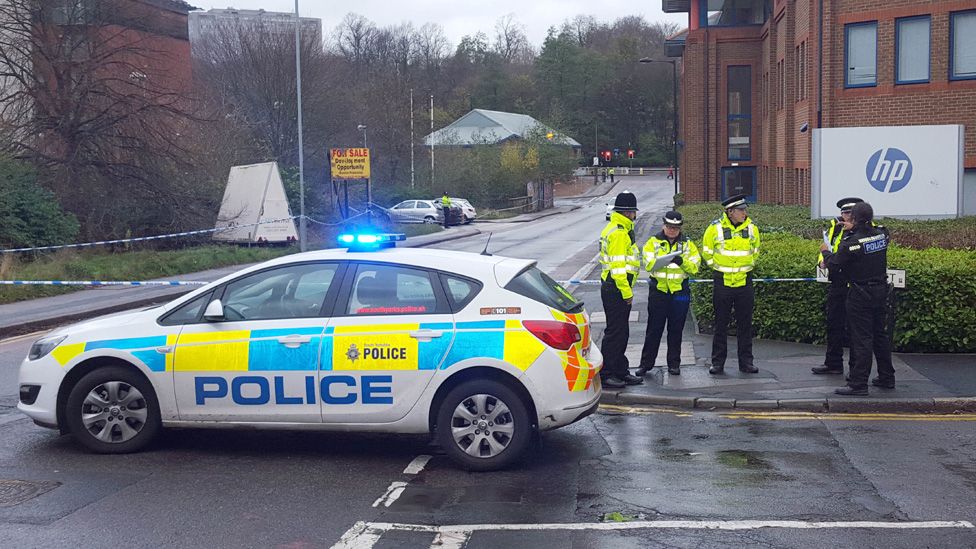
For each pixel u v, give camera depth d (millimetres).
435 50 115875
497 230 46594
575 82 118312
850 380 8742
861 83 23453
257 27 54406
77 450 7344
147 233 30188
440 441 6785
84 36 27984
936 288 10344
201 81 48438
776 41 34875
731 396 8852
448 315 6816
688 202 40438
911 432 7734
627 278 9133
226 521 5723
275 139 49156
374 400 6809
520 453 6723
